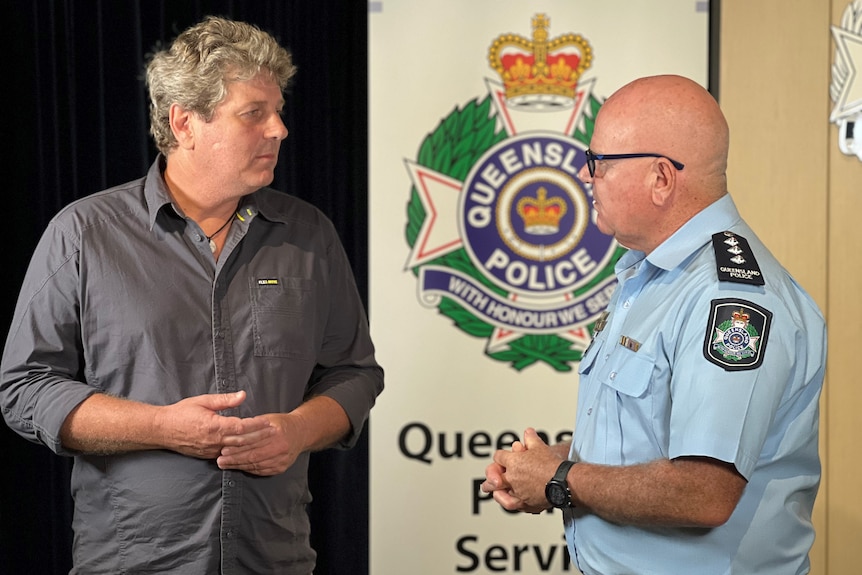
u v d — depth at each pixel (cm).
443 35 288
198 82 193
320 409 207
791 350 157
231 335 202
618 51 288
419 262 291
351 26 322
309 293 212
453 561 294
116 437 188
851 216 291
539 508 176
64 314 198
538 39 288
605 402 173
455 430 293
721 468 152
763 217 294
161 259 202
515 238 291
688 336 159
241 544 199
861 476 292
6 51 312
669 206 171
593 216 290
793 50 290
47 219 317
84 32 316
